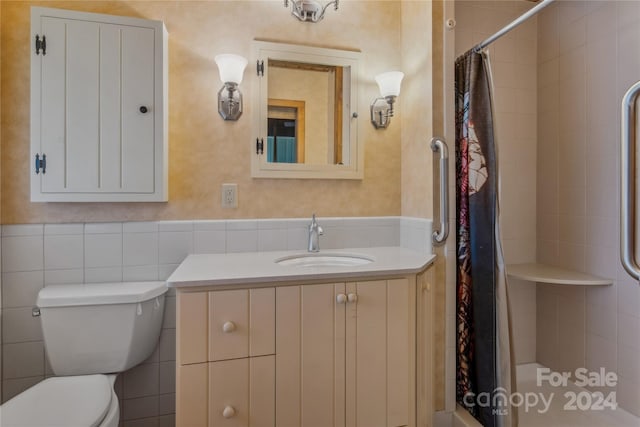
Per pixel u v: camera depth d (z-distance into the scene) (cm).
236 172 170
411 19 182
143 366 159
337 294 127
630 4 166
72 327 134
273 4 175
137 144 146
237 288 118
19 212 147
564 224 202
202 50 166
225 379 117
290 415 123
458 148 167
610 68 175
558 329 204
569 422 168
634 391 164
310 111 179
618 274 172
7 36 144
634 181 117
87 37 140
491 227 152
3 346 145
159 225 161
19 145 146
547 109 212
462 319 162
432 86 163
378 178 191
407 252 171
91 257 154
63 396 115
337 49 183
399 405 135
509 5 212
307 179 180
